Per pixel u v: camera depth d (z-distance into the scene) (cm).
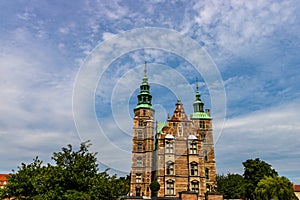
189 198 2292
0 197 1888
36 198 1359
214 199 2241
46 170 1584
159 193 3578
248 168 4303
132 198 2442
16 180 1923
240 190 4334
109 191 1455
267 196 3494
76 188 1408
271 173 4209
